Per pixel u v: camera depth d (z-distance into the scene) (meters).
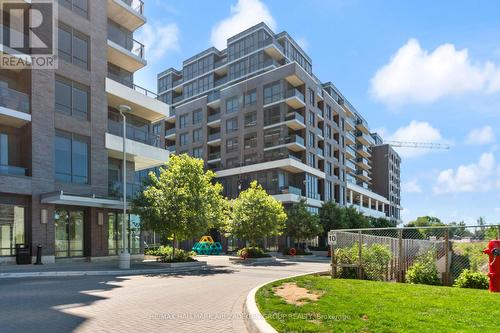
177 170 22.47
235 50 61.56
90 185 23.36
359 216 47.22
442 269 12.60
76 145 22.97
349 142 71.56
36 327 6.78
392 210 100.25
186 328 6.82
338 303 8.13
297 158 48.25
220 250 43.16
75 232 22.69
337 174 61.69
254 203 29.30
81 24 24.05
